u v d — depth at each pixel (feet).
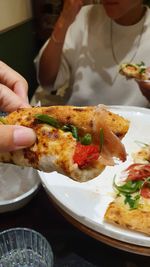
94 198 1.31
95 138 0.93
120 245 1.14
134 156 1.58
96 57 2.73
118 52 2.68
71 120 0.95
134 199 1.33
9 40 3.10
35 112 0.99
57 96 3.06
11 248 1.15
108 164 0.90
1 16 2.87
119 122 0.95
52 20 3.77
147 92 2.30
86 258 1.14
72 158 0.86
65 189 1.33
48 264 1.06
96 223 1.16
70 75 2.93
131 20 2.65
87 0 3.06
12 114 1.02
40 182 1.39
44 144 0.90
